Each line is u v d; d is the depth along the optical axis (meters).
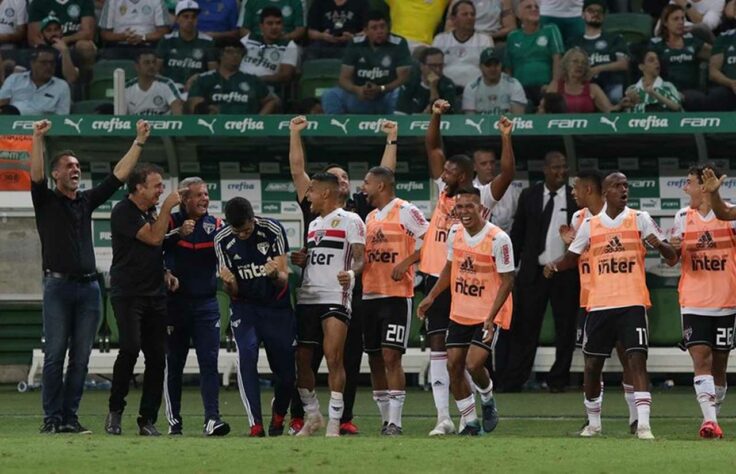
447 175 41.62
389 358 40.69
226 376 58.06
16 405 52.19
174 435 39.72
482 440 35.62
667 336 57.31
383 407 41.97
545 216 56.31
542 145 59.53
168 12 72.12
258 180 60.56
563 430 42.47
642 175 59.88
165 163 60.66
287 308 39.22
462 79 66.31
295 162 42.34
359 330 41.81
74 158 40.44
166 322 40.06
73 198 40.59
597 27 65.19
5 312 60.59
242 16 70.25
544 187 56.66
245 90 64.31
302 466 28.81
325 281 39.16
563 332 56.41
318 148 60.53
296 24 69.62
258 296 38.56
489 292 39.50
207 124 56.97
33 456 30.77
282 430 40.31
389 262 40.66
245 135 57.03
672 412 48.84
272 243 38.59
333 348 38.94
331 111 64.31
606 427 44.00
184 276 40.19
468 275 39.59
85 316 40.81
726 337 40.53
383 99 64.12
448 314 41.22
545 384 59.28
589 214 41.72
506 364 57.16
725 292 40.34
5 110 65.62
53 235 40.28
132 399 54.47
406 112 64.00
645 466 29.17
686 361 56.78
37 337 60.59
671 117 55.50
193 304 40.16
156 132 56.97
